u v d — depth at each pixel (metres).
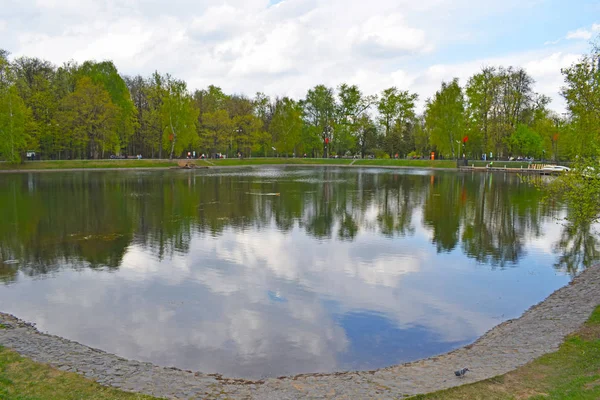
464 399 6.62
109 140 71.31
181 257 16.42
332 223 23.44
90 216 25.02
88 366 8.11
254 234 20.52
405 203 31.34
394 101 95.25
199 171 68.44
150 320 10.80
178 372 8.08
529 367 7.69
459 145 79.81
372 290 13.09
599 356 7.86
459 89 78.75
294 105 96.56
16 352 8.55
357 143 101.88
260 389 7.41
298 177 56.53
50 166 62.94
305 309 11.58
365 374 8.08
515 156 82.44
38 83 67.00
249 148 99.06
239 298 12.31
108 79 75.19
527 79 73.31
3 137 57.94
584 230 21.77
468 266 15.66
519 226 22.91
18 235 19.98
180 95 77.94
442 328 10.48
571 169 12.88
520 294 12.92
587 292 12.35
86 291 12.80
